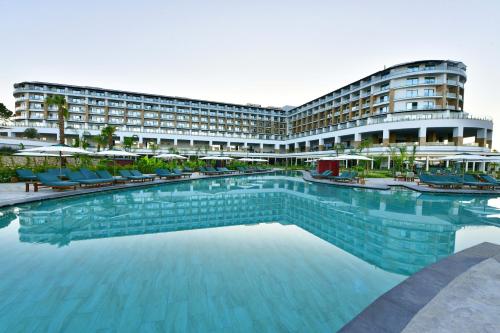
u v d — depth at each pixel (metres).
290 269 4.28
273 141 67.88
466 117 35.38
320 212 9.16
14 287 3.52
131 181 16.27
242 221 7.67
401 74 43.94
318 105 64.44
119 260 4.52
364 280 3.93
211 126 71.00
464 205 10.56
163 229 6.60
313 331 2.74
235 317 2.96
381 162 37.78
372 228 7.01
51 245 5.22
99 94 59.19
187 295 3.40
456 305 2.63
